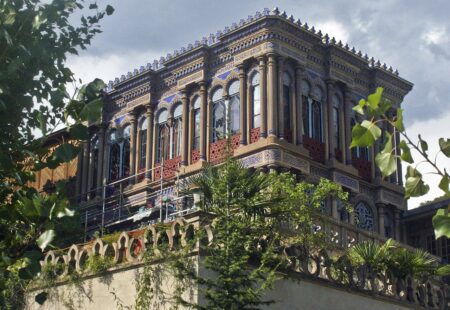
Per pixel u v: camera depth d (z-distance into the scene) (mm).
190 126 34781
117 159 37625
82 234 20594
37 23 12289
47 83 12828
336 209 32656
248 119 32406
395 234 35562
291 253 18875
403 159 7066
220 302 15969
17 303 19516
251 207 17875
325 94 34406
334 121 34531
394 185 35844
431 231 35438
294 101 32812
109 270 18547
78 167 38656
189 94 35188
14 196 11922
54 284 19516
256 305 16453
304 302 18859
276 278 17656
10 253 12367
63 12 13078
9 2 12398
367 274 20938
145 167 36250
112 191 37031
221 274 16156
